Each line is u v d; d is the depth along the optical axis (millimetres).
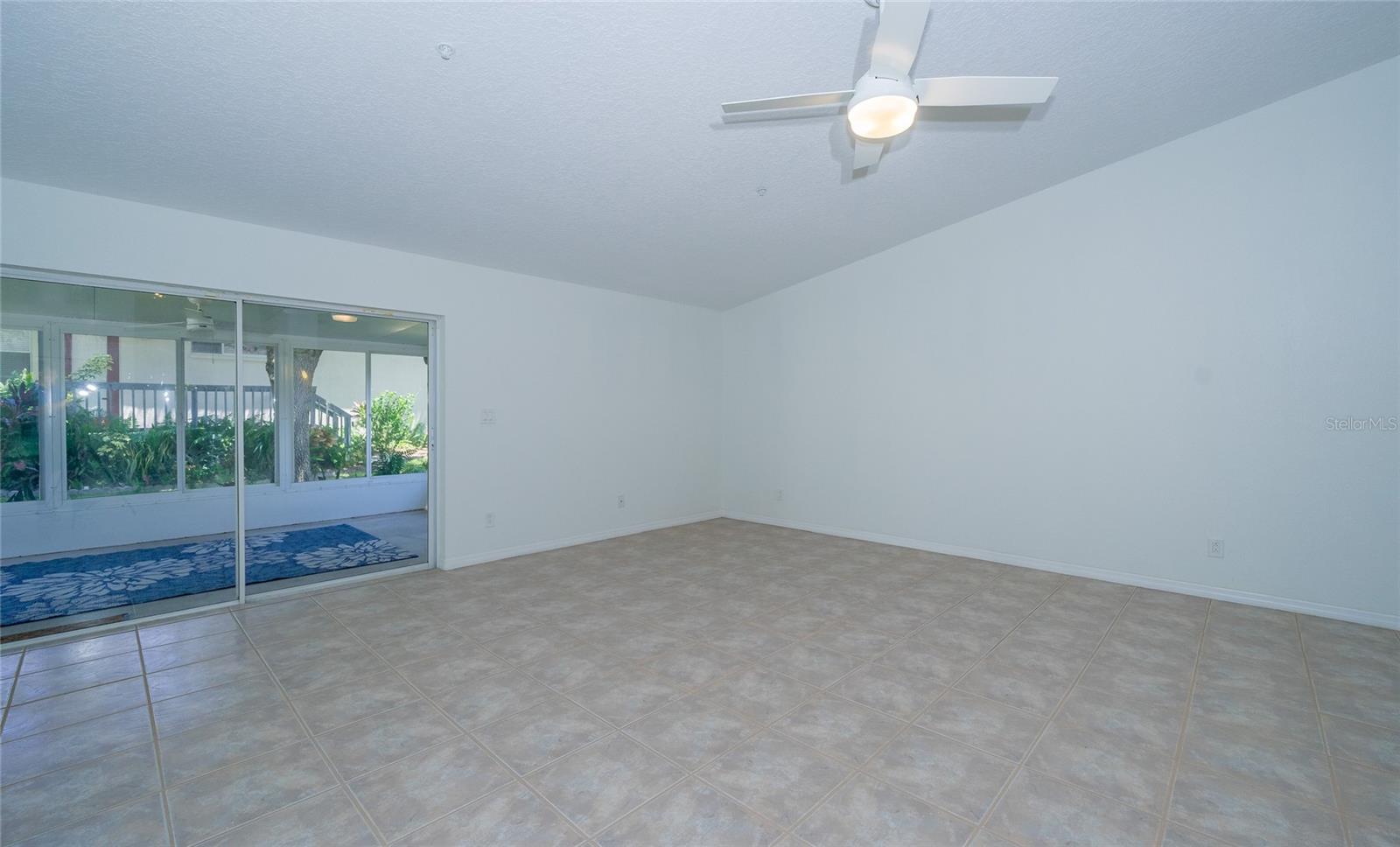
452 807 1926
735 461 7066
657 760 2186
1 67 2273
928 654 3115
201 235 3654
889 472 5668
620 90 2826
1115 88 3400
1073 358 4570
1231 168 3918
